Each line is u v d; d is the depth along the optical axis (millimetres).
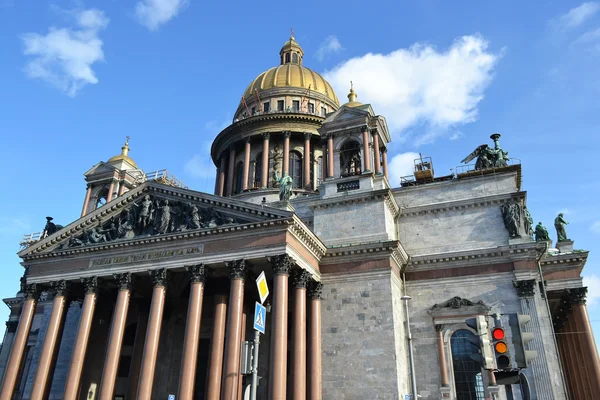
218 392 43250
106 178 71688
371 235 49750
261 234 43594
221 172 79875
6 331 71188
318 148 77375
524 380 32906
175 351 52500
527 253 46719
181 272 50438
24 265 53500
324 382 44219
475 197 51875
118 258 48562
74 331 57688
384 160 61594
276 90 82625
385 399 41594
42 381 45719
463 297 47375
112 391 42750
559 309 55562
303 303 43969
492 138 57000
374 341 44125
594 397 47312
